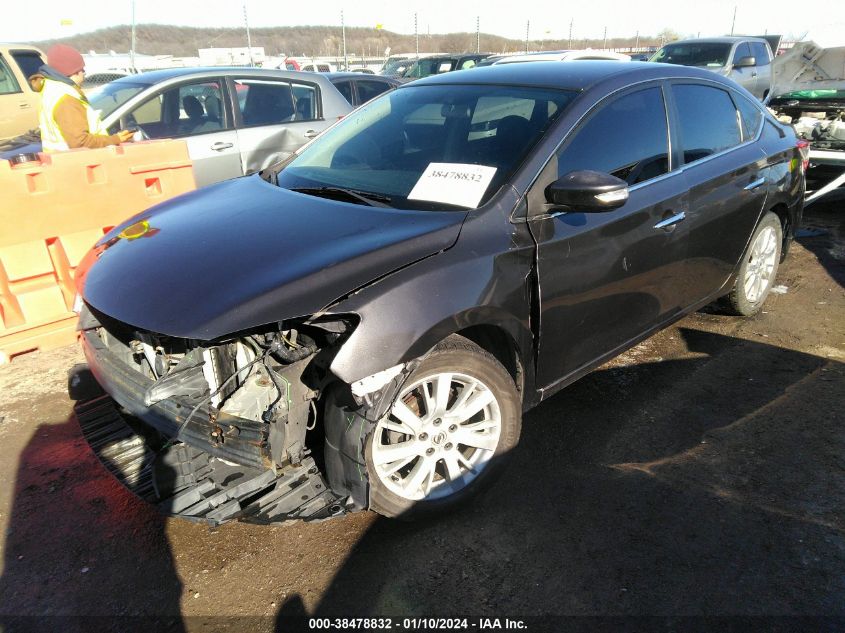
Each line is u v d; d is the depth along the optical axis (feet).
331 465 7.68
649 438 10.30
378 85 33.04
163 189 14.85
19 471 9.80
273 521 7.29
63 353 13.39
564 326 9.22
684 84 11.61
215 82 20.11
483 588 7.55
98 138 16.43
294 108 21.72
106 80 47.55
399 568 7.86
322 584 7.67
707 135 11.92
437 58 52.70
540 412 11.02
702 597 7.39
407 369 7.34
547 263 8.66
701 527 8.41
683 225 10.91
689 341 13.58
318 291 7.11
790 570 7.74
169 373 7.66
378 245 7.73
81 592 7.63
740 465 9.62
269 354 7.27
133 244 8.97
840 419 10.75
